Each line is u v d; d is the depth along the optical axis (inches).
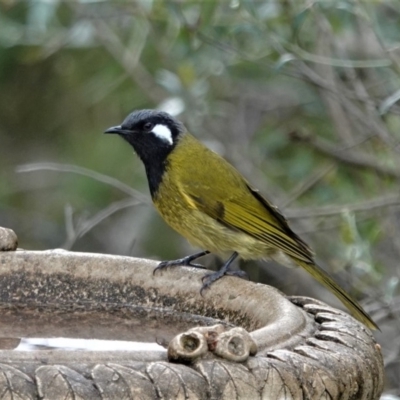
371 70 556.1
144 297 307.3
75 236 486.6
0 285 308.5
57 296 308.7
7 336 276.2
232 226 379.2
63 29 561.0
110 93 637.9
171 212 393.1
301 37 542.0
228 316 293.6
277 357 226.4
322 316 265.3
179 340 216.7
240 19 482.9
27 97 700.7
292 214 516.7
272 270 560.4
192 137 400.2
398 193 513.3
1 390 197.3
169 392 207.3
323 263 546.0
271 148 587.8
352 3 455.2
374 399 250.8
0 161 733.3
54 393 199.9
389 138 492.1
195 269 308.5
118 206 519.2
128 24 597.3
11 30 545.0
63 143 698.8
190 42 506.3
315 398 226.1
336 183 552.4
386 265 526.6
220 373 213.9
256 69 574.2
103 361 209.9
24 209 728.3
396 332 507.5
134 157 653.9
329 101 547.5
